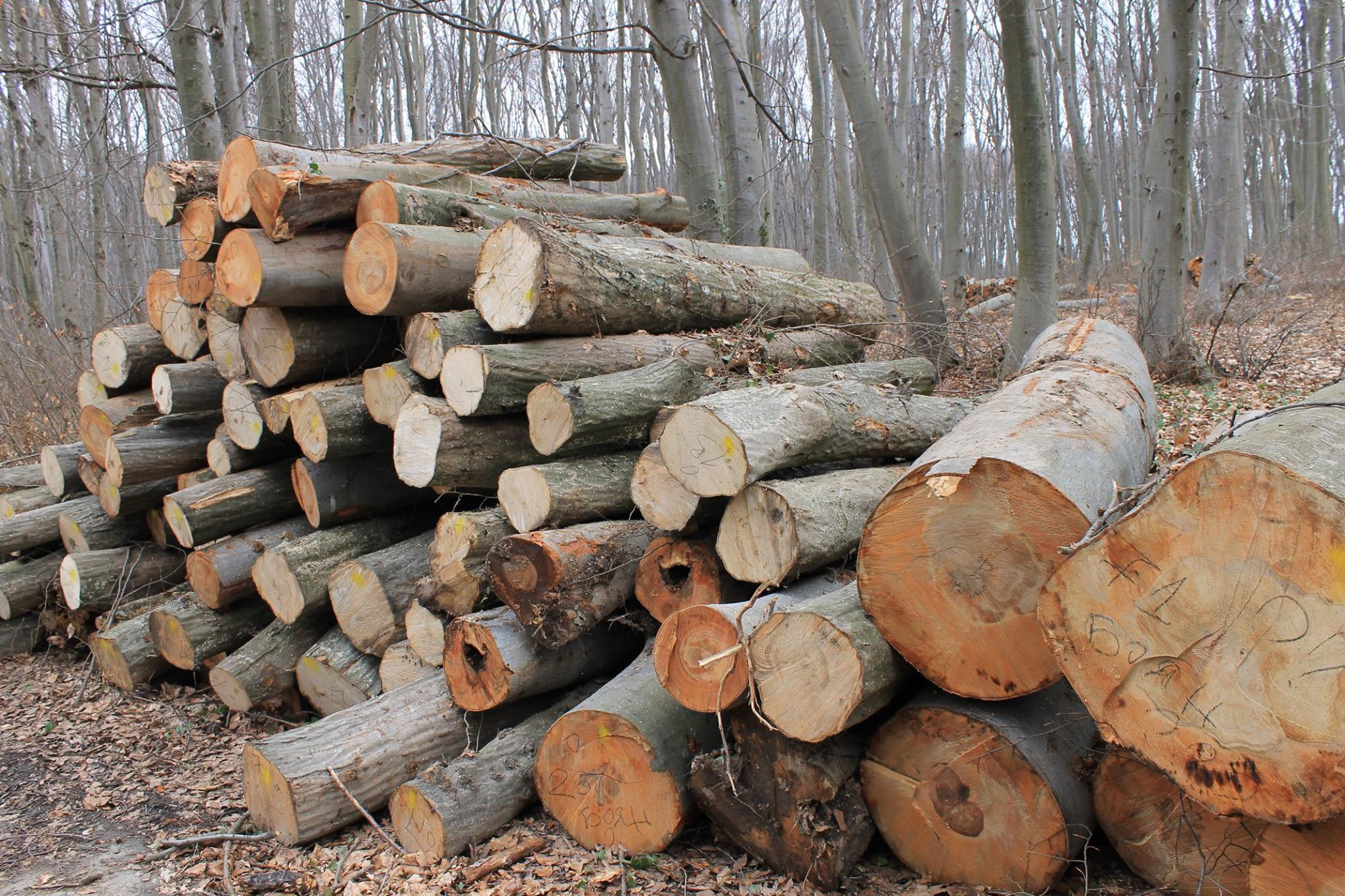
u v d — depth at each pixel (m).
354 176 5.14
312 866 3.41
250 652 4.76
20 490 6.88
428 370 4.23
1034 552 2.44
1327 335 11.20
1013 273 31.47
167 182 5.22
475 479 4.20
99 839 3.73
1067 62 22.75
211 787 4.18
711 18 8.31
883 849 3.19
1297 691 1.90
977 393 8.04
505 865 3.25
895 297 13.05
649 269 4.71
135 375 5.92
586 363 4.29
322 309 4.90
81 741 4.72
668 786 3.15
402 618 4.35
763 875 3.05
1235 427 2.63
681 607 3.54
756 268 5.72
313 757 3.56
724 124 8.99
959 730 2.83
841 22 8.76
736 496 3.32
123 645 5.20
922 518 2.59
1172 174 8.75
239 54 10.56
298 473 4.76
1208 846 2.61
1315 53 20.77
